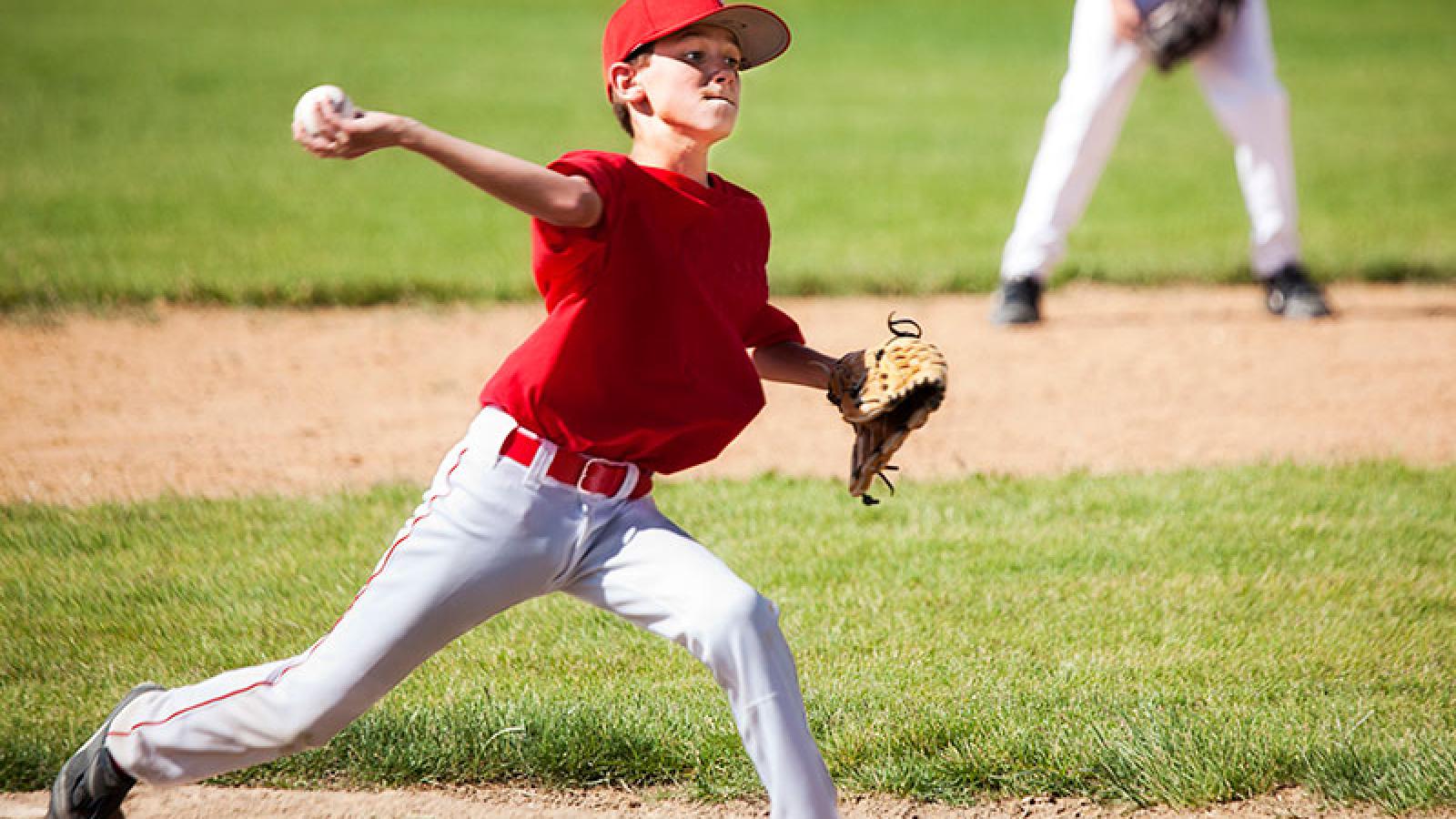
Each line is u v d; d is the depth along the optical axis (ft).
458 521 37.78
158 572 65.05
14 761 47.24
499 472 37.68
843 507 74.38
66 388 94.32
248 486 77.92
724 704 52.13
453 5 344.08
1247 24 111.75
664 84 38.86
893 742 49.14
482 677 55.11
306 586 63.62
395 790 47.62
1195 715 50.98
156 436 85.87
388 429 88.17
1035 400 95.55
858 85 243.81
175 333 107.65
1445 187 170.19
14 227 136.26
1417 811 45.50
